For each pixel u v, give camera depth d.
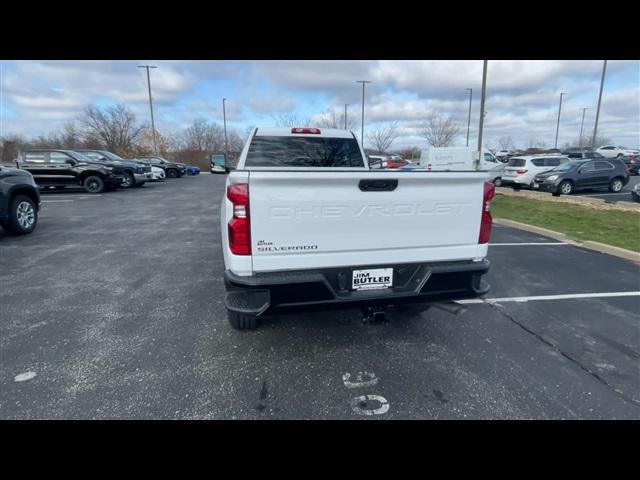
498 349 3.21
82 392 2.55
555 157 16.86
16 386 2.61
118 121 50.31
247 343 3.24
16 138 49.19
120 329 3.48
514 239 7.61
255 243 2.46
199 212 11.06
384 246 2.70
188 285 4.71
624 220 9.09
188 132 59.50
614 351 3.20
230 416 2.35
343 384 2.69
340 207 2.55
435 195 2.75
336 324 3.60
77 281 4.85
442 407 2.46
